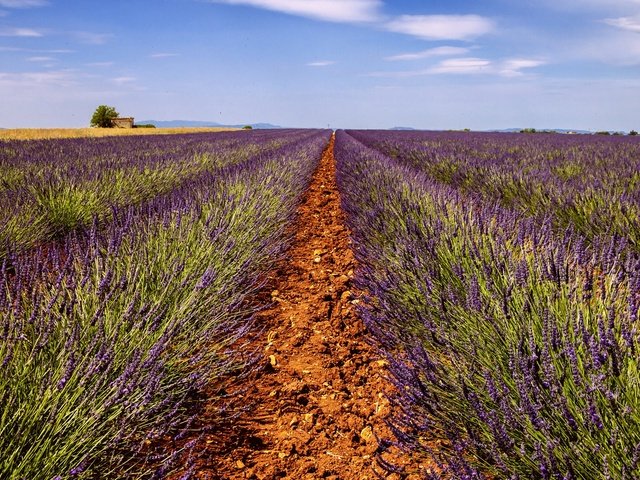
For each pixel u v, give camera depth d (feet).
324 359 11.06
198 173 35.50
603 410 5.78
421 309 10.54
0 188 23.02
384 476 7.07
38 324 7.63
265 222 19.40
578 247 10.03
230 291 13.12
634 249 14.90
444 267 11.57
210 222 14.75
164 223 14.47
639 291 7.90
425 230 14.20
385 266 14.37
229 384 9.86
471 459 6.55
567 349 6.22
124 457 6.76
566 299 7.89
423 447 6.90
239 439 8.02
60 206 19.83
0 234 15.79
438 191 21.07
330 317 13.58
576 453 5.53
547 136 116.16
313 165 55.83
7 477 5.26
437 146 69.21
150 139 80.74
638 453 5.02
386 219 17.81
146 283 10.57
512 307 8.18
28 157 36.78
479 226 13.01
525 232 12.04
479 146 69.26
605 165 37.14
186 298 10.47
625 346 6.32
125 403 6.53
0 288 7.43
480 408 6.50
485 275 9.66
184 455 7.36
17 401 6.03
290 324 13.11
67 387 6.30
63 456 5.70
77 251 10.59
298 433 8.27
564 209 20.16
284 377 10.23
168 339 8.24
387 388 9.80
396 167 33.14
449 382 7.72
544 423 5.67
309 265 18.89
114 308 8.96
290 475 7.22
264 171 29.84
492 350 7.95
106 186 23.99
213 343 10.82
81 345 7.36
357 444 7.99
